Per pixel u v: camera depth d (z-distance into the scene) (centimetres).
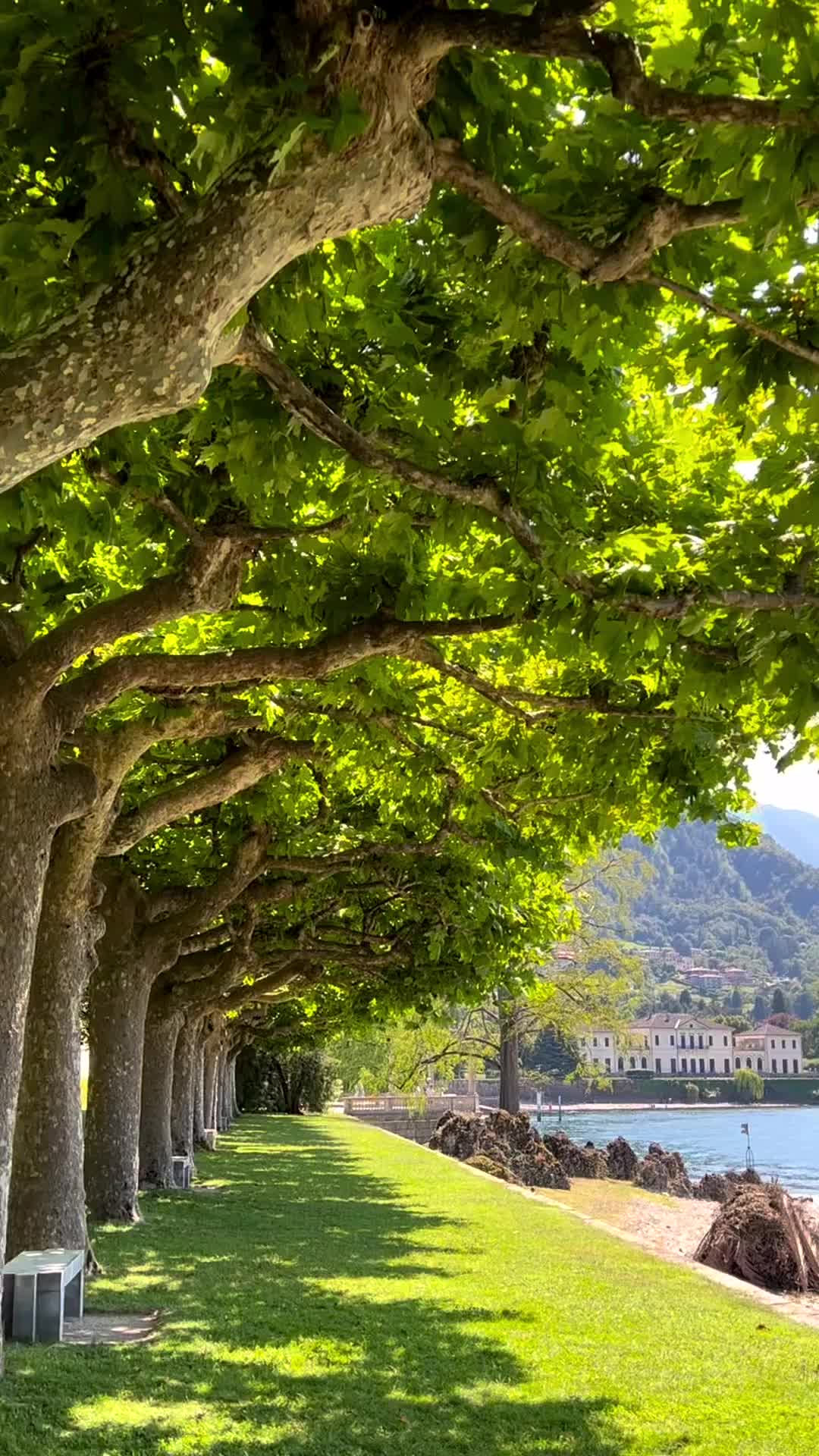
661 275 481
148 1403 641
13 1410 608
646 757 1044
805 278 525
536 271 505
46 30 391
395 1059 4759
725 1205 1831
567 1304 1018
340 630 823
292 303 516
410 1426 633
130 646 1077
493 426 607
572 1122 8531
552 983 4588
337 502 697
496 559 723
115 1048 1412
